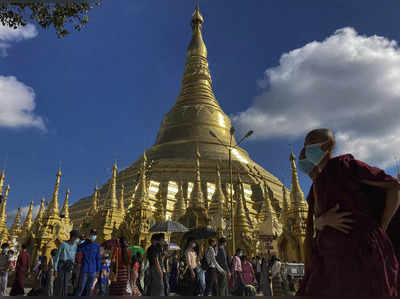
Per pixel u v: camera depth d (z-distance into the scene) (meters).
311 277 4.16
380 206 4.25
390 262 3.88
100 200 61.97
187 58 87.12
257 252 37.91
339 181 4.18
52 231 40.72
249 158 74.81
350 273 3.77
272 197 58.56
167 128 75.06
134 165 69.56
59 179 42.94
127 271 16.47
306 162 4.73
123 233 41.28
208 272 17.44
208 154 66.44
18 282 21.27
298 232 37.19
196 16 91.88
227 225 39.59
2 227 60.31
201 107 75.62
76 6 14.99
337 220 3.98
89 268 15.52
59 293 15.73
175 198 54.78
